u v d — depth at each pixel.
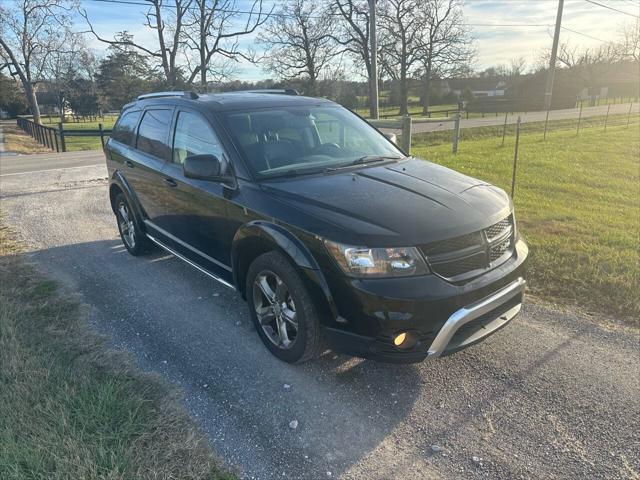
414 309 2.89
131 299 4.71
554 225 6.72
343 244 2.99
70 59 53.72
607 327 4.03
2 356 3.49
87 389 3.14
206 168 3.75
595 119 32.56
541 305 4.45
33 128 34.16
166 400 3.16
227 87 36.56
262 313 3.72
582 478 2.55
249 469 2.63
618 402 3.11
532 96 62.81
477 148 16.92
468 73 50.44
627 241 5.92
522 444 2.79
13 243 6.51
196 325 4.20
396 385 3.35
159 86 36.06
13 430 2.72
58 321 4.19
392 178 3.77
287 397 3.23
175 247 4.92
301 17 42.97
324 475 2.60
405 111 50.16
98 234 6.93
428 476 2.59
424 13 48.25
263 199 3.54
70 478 2.43
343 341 3.12
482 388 3.30
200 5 34.31
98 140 30.17
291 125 4.32
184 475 2.52
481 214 3.29
